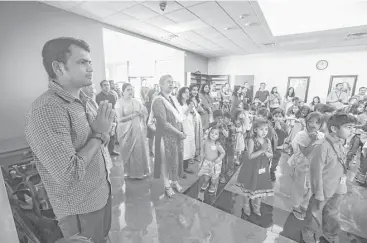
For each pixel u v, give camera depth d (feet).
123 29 12.25
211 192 7.25
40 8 8.40
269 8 13.03
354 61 17.10
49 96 2.36
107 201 3.21
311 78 19.17
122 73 21.11
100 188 2.88
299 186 5.84
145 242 4.94
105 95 9.95
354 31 12.53
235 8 9.15
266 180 5.84
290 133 9.07
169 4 8.63
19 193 4.53
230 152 8.44
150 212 6.17
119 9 9.14
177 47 17.93
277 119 8.93
